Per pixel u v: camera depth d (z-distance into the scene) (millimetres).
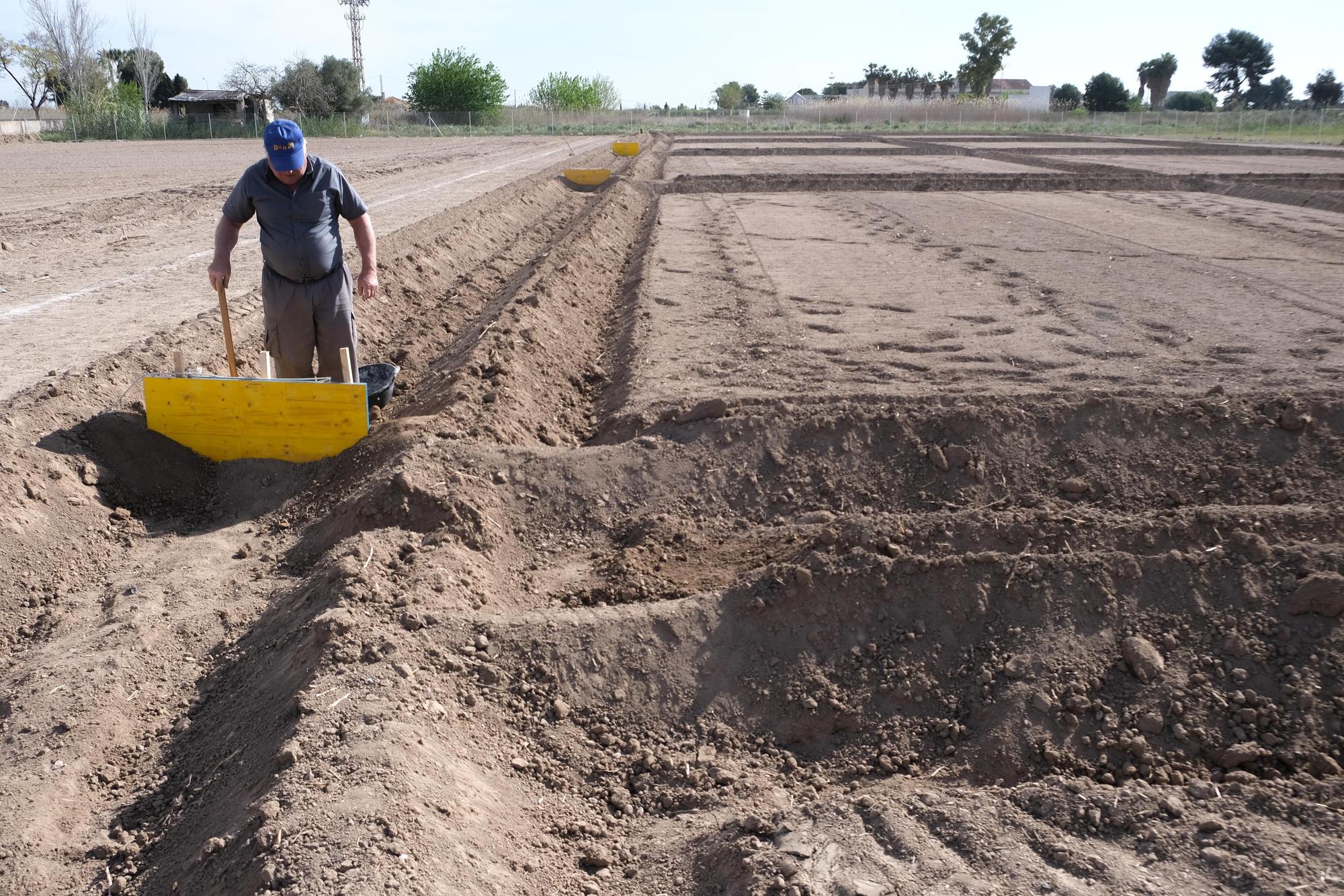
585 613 4598
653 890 3340
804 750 4289
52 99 65312
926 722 4316
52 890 3295
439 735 3787
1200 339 8703
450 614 4508
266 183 6031
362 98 62312
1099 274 12023
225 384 6340
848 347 8727
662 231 16344
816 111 75375
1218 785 3705
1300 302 10258
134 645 4512
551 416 7480
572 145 44469
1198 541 5020
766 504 6133
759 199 21234
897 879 3111
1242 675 4281
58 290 10852
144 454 6250
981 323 9609
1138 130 55969
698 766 4094
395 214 17312
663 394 7430
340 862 2941
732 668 4520
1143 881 3111
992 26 77812
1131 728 4148
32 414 6148
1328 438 6324
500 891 3123
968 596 4633
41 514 5418
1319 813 3477
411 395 7898
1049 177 23750
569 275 11445
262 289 6492
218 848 3178
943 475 6250
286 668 4195
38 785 3688
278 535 5840
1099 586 4609
